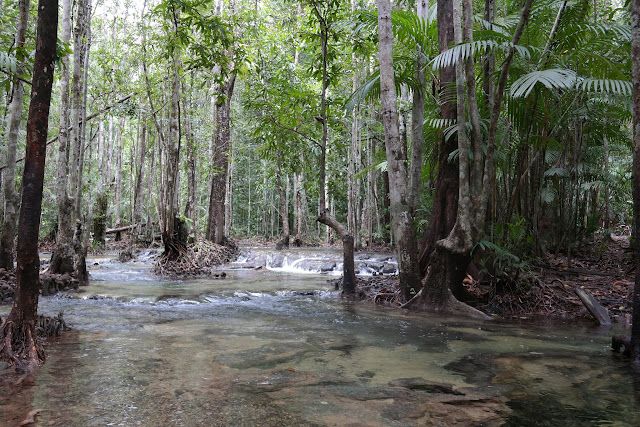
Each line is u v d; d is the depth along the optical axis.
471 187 6.29
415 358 3.57
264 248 19.94
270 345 4.00
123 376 3.03
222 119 16.05
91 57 14.56
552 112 6.13
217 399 2.60
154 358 3.52
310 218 28.84
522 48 4.75
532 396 2.69
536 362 3.47
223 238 16.58
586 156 8.88
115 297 7.05
